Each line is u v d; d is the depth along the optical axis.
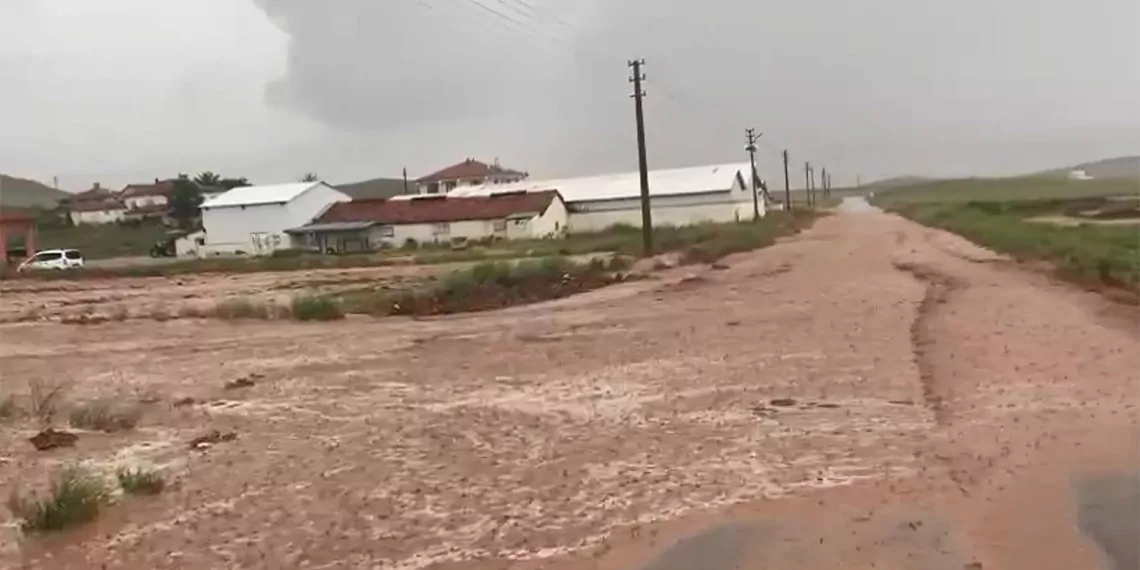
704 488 10.26
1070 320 20.78
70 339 24.95
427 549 8.83
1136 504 9.08
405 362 19.48
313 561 8.62
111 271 52.59
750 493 10.02
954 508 9.24
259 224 82.56
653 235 65.38
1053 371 15.45
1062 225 60.16
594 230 85.88
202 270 53.03
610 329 23.11
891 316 22.98
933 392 14.43
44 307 33.75
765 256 47.19
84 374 19.42
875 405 13.77
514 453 12.00
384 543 9.02
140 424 14.38
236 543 9.13
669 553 8.42
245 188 88.06
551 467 11.30
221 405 15.73
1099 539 8.23
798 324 22.34
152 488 10.80
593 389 15.87
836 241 58.97
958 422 12.56
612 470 11.09
